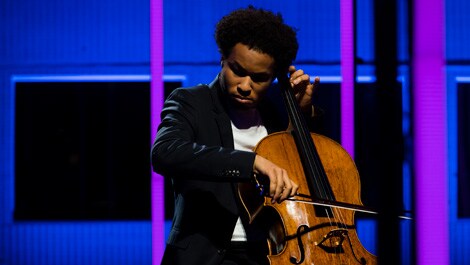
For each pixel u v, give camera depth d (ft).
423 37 32.24
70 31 46.57
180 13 45.85
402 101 37.27
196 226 13.99
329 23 45.62
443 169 32.81
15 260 47.78
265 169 12.25
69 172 49.21
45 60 46.65
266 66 13.46
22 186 48.75
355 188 15.16
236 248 14.24
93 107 49.06
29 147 48.73
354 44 38.91
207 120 14.37
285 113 16.19
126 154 49.49
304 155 14.80
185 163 12.56
